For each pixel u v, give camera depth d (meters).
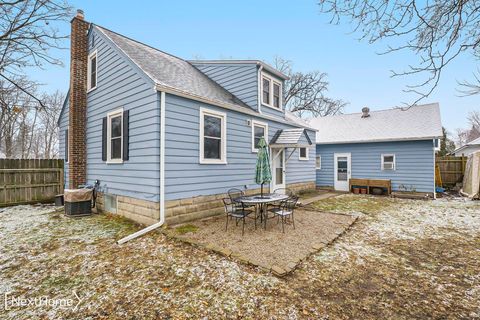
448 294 3.09
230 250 4.28
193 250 4.40
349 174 14.01
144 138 5.95
